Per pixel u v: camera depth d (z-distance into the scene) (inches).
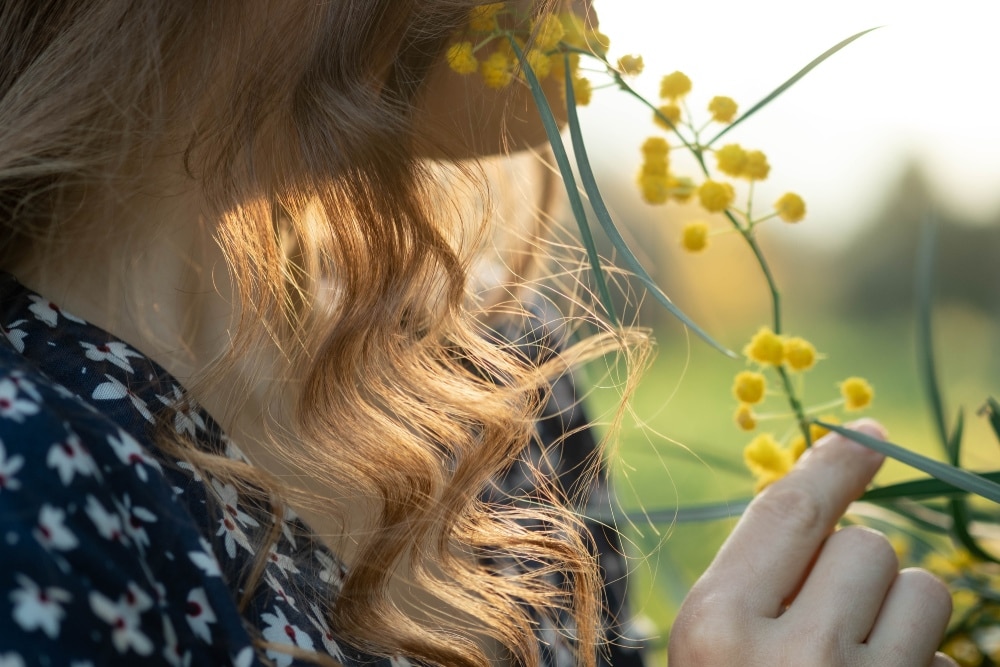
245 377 18.4
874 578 18.0
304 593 17.5
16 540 14.2
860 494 18.8
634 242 22.8
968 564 21.0
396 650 17.9
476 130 18.8
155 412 16.9
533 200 24.6
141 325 18.1
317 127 17.3
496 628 19.3
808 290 147.5
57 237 17.3
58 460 14.6
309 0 17.2
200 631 15.0
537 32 17.8
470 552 20.1
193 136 17.5
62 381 16.6
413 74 18.1
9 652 14.0
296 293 19.7
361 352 17.9
